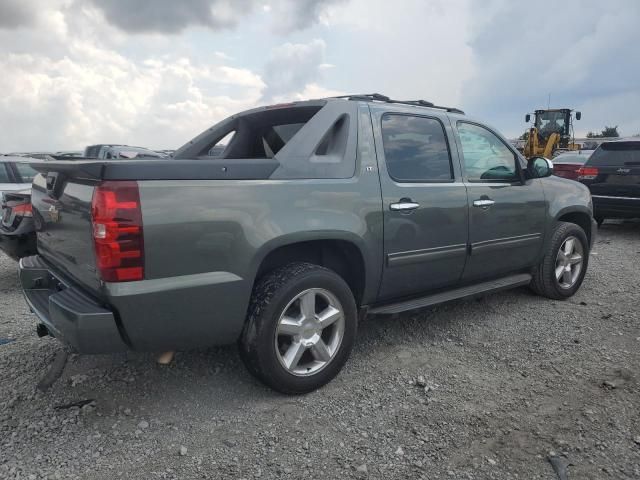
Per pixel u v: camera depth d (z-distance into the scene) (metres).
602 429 2.91
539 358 3.86
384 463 2.64
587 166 9.65
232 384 3.46
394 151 3.80
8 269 6.80
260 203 3.03
